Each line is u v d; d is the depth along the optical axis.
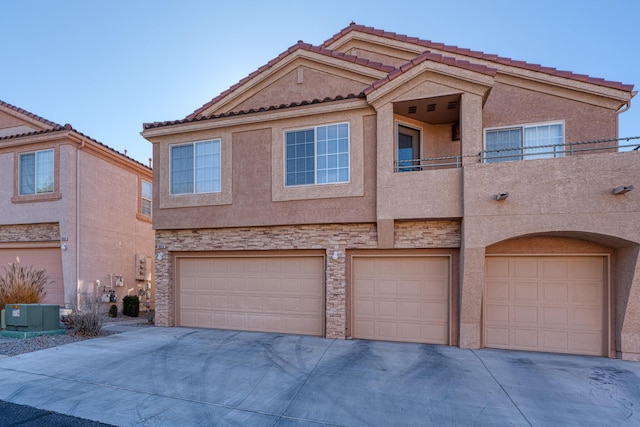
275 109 10.84
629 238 7.88
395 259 10.28
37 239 14.39
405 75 9.47
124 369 7.50
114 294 15.80
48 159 14.38
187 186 12.07
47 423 5.18
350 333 10.38
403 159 11.16
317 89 12.28
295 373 7.32
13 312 10.48
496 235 8.68
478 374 7.40
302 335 10.89
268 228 11.19
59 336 10.41
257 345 9.52
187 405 5.82
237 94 13.12
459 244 9.48
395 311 10.20
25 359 8.13
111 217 16.34
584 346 9.12
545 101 10.73
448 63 9.14
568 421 5.48
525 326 9.48
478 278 8.99
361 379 7.03
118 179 16.89
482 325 9.66
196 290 12.17
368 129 10.17
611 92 10.06
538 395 6.39
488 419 5.50
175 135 12.20
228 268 11.88
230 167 11.49
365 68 11.52
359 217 10.12
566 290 9.31
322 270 10.91
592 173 8.16
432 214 9.35
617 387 6.79
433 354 8.78
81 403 5.86
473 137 9.09
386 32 12.88
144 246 18.70
